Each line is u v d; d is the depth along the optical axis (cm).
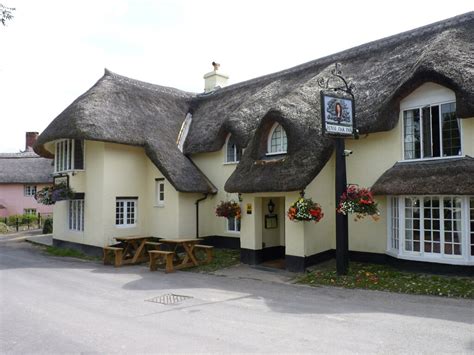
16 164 3881
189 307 842
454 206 1050
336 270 1141
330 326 688
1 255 1736
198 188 1678
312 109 1355
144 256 1617
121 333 661
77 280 1172
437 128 1130
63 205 1966
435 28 1412
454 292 902
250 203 1417
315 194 1270
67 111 1791
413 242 1120
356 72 1475
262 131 1394
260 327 689
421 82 1116
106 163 1686
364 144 1288
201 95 2248
